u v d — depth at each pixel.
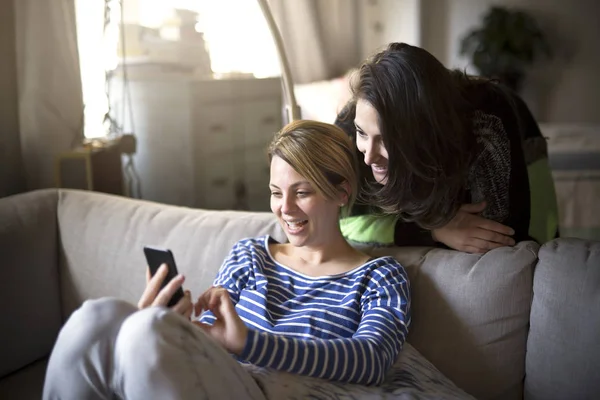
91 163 2.06
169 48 2.59
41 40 2.02
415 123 1.11
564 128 3.74
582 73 4.40
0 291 1.54
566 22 4.35
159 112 2.57
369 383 1.10
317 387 1.06
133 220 1.67
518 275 1.24
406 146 1.12
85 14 2.23
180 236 1.60
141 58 2.50
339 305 1.22
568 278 1.18
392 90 1.11
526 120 1.56
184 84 2.60
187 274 1.57
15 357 1.57
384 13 3.80
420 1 4.12
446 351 1.29
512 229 1.32
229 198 2.83
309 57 3.35
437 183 1.16
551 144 3.26
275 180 1.25
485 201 1.33
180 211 1.68
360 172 1.33
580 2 4.31
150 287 1.09
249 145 2.88
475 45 4.39
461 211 1.33
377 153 1.17
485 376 1.26
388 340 1.13
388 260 1.28
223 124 2.76
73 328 0.95
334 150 1.24
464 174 1.19
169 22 2.58
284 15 3.15
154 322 0.90
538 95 4.45
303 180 1.23
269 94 2.95
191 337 0.93
